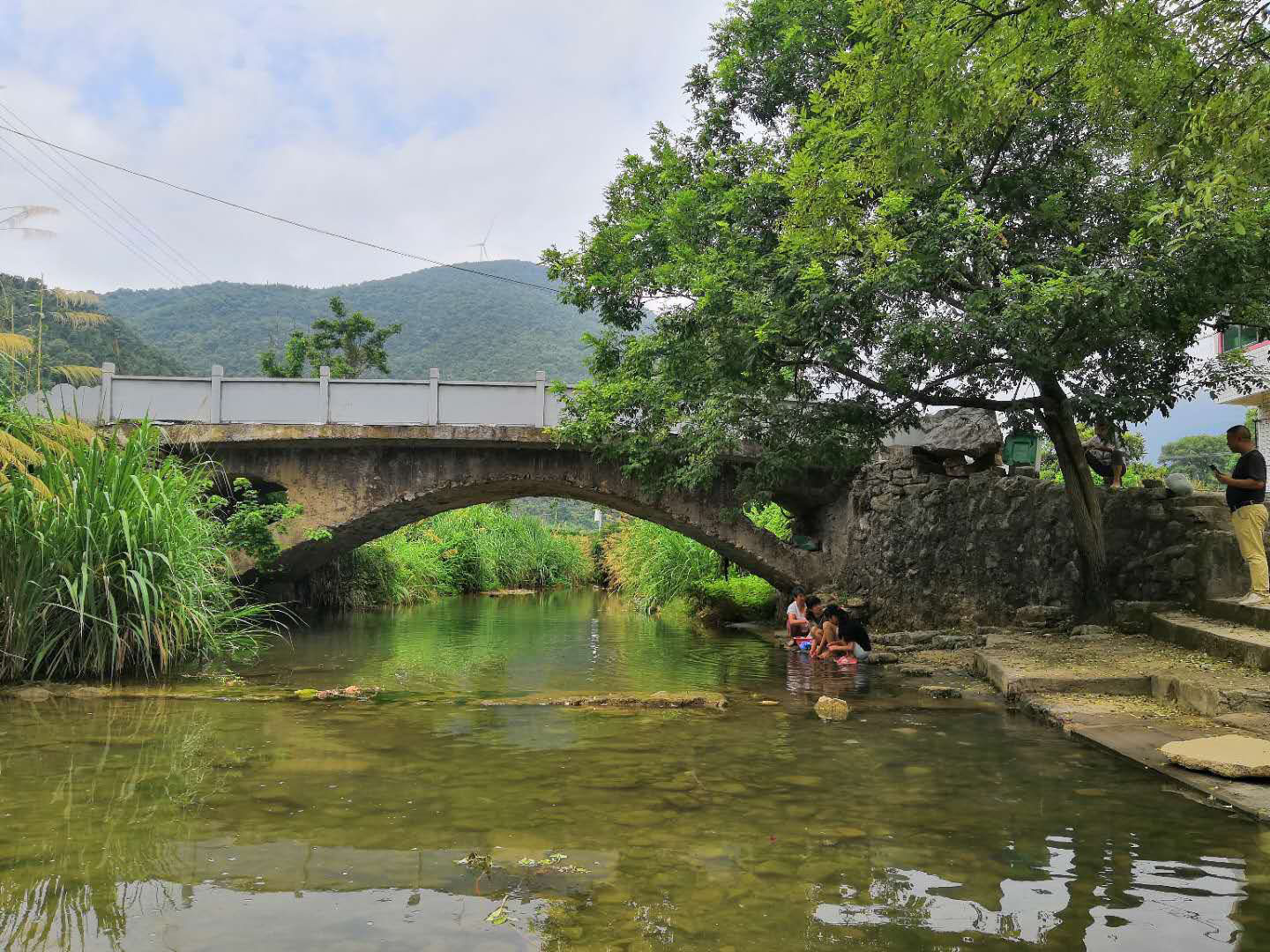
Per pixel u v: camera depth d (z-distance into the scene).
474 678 8.95
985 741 5.77
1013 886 3.25
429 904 3.06
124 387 13.79
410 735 5.95
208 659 9.62
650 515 16.27
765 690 8.15
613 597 25.80
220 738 5.82
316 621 15.52
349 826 3.93
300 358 34.31
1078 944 2.76
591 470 15.02
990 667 8.25
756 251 11.04
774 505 18.03
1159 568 9.78
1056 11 5.54
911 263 8.64
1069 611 10.55
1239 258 7.74
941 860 3.53
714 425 12.06
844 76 6.96
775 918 2.96
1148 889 3.22
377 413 14.20
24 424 8.23
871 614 13.98
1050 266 9.27
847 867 3.44
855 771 4.97
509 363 152.00
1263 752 4.82
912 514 13.38
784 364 10.52
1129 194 9.38
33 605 7.89
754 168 13.02
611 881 3.30
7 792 4.48
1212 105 5.60
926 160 6.91
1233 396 18.80
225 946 2.71
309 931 2.83
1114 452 11.20
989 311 8.94
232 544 13.16
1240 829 3.92
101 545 8.22
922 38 5.98
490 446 14.62
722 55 13.77
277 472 14.48
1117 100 6.39
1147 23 5.57
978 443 13.55
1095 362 9.69
